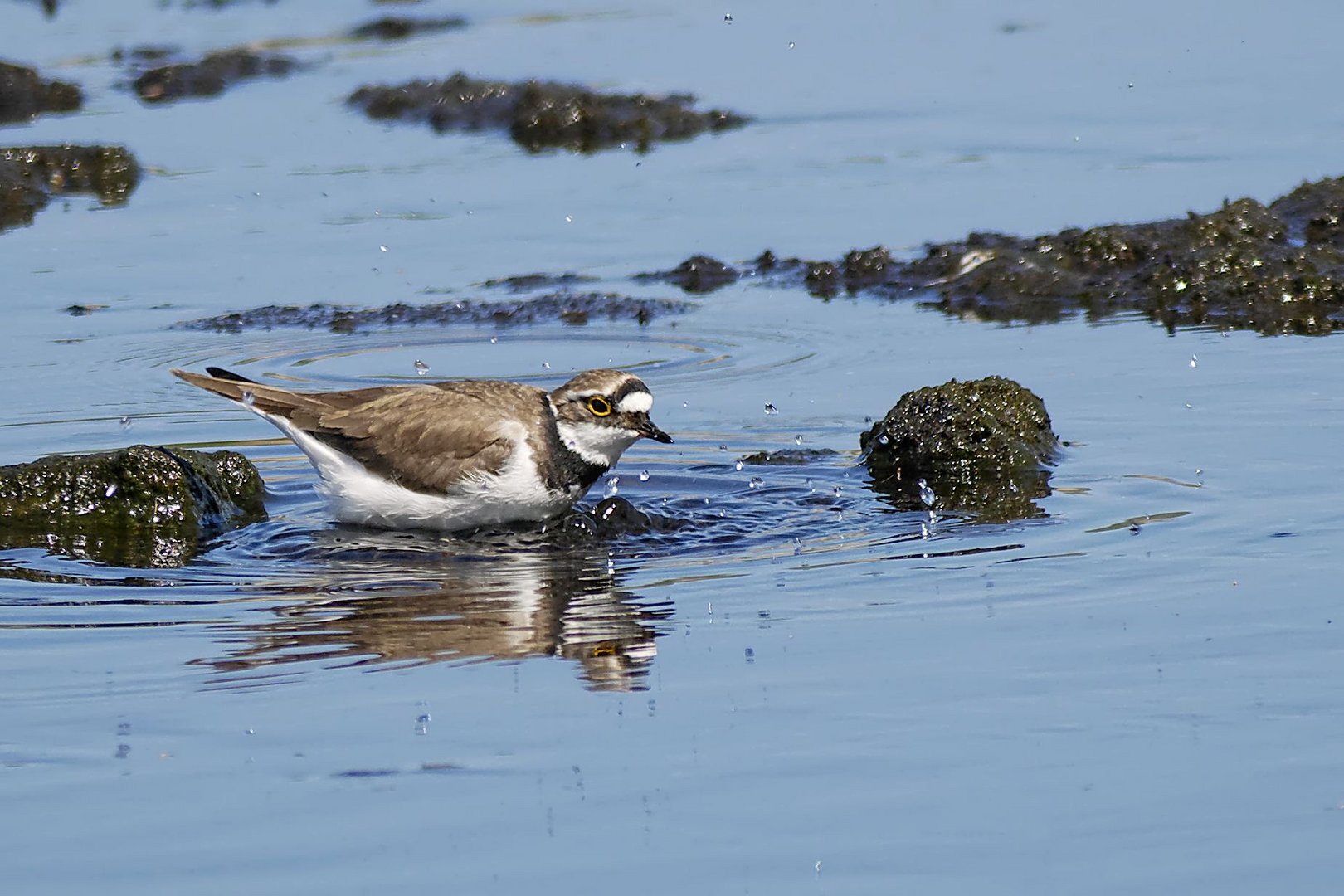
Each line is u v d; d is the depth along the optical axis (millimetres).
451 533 14430
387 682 10742
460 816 8938
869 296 21109
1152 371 17656
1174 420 16016
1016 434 15484
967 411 15578
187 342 19438
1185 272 20875
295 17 36062
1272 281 20453
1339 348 18219
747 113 28703
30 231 23609
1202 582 12023
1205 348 18438
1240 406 16312
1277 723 9703
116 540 14141
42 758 9672
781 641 11289
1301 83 28359
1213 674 10406
